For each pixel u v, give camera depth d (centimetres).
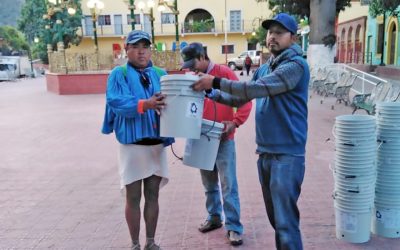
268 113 298
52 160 736
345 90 1216
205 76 298
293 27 289
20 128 1083
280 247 307
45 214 482
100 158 741
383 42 2714
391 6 1359
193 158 357
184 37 4844
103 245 400
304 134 299
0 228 445
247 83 281
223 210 429
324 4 1723
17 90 2469
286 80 277
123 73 335
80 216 473
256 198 507
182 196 523
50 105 1577
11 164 715
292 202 302
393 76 2278
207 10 4766
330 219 439
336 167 386
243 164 663
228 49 4853
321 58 1752
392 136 377
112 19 4747
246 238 402
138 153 338
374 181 381
